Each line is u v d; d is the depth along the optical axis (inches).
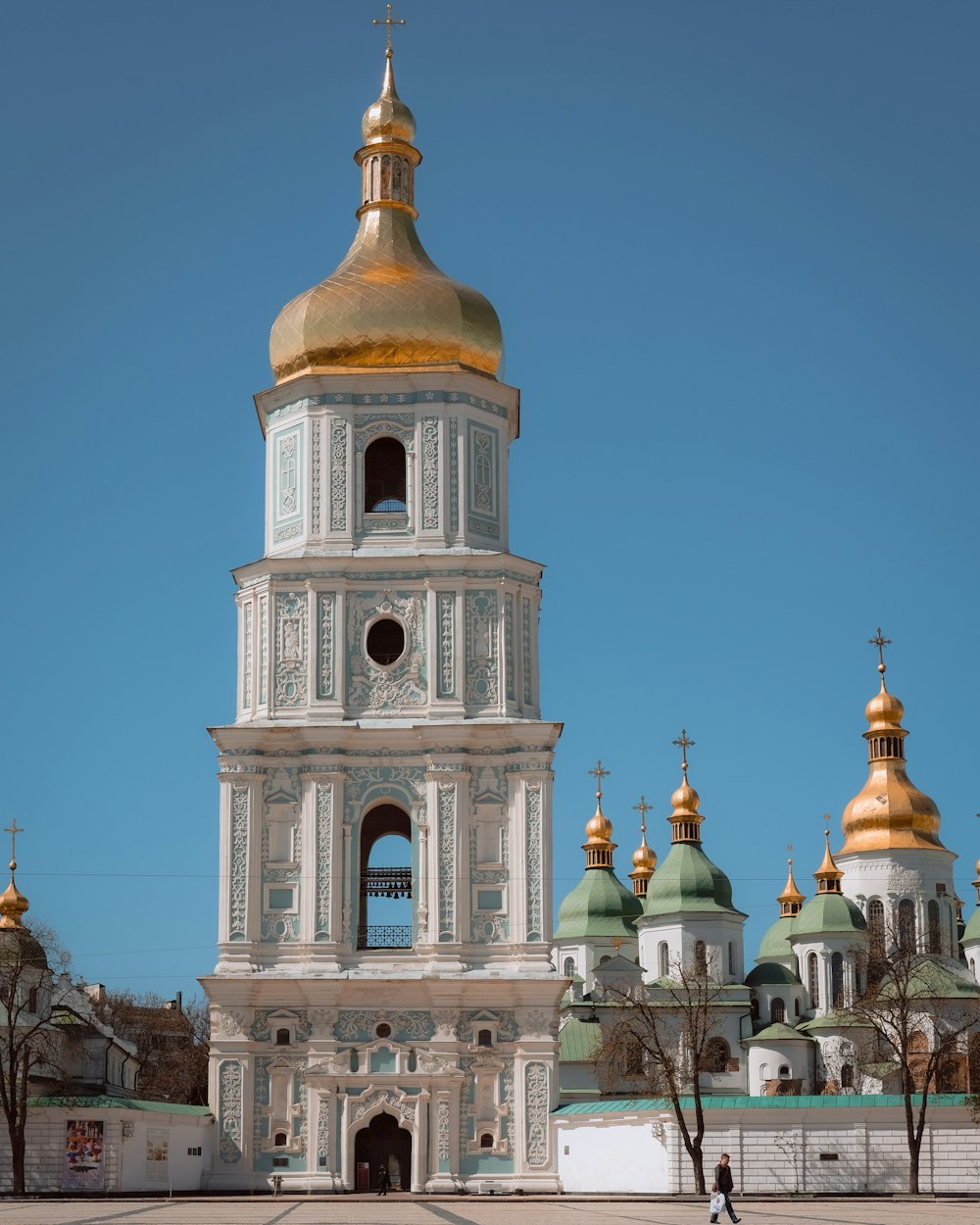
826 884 5521.7
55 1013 3700.8
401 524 3388.3
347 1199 2952.8
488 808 3265.3
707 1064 5068.9
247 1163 3115.2
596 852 5664.4
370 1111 3127.5
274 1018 3169.3
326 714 3297.2
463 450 3412.9
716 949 5196.9
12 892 4598.9
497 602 3346.5
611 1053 3934.5
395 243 3629.4
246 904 3225.9
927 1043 4330.7
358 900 3245.6
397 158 3710.6
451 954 3196.4
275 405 3499.0
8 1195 2960.1
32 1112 3061.0
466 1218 2303.2
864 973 5162.4
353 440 3420.3
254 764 3270.2
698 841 5408.5
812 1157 3078.2
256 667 3356.3
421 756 3280.0
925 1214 2338.8
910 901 5378.9
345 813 3267.7
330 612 3334.2
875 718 5551.2
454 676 3312.0
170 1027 5693.9
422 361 3464.6
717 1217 2159.2
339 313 3484.3
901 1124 3075.8
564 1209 2576.3
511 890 3223.4
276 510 3459.6
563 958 5546.3
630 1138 3127.5
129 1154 3056.1
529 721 3265.3
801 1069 4921.3
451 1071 3132.4
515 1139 3122.5
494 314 3540.8
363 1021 3174.2
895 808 5438.0
